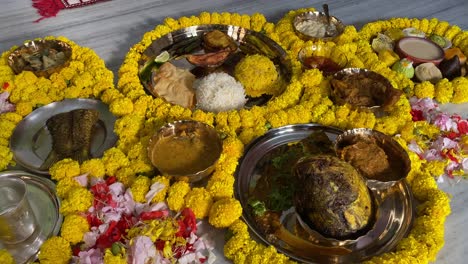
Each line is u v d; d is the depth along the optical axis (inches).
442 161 41.6
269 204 38.0
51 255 34.0
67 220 35.3
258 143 41.6
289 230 36.7
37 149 40.5
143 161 39.0
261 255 34.5
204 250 35.8
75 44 48.8
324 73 47.6
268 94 46.1
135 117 41.9
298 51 49.8
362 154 39.2
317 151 40.9
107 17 55.2
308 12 53.9
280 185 39.0
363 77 45.9
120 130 40.9
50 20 54.1
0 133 40.6
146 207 36.9
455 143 42.3
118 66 49.0
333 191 34.1
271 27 53.1
